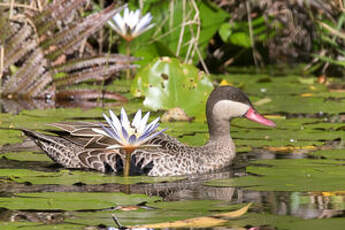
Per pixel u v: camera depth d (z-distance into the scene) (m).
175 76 13.46
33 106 14.52
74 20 16.33
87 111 13.48
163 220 6.72
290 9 19.98
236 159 10.26
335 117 13.60
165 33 17.12
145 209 7.16
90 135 9.48
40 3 15.54
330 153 10.24
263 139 11.28
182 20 17.22
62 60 15.93
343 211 7.02
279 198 7.70
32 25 15.20
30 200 7.45
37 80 15.67
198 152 9.88
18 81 15.70
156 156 9.48
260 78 18.48
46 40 15.38
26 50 15.50
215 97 10.46
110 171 9.45
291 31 20.42
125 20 14.72
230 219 6.77
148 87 13.53
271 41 20.92
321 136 11.43
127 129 8.18
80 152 9.66
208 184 8.66
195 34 17.48
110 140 9.57
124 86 16.59
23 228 6.35
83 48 17.27
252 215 6.92
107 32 18.47
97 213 6.95
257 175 9.10
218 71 20.47
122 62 17.02
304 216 6.84
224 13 17.78
